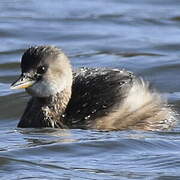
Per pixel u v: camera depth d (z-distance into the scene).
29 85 17.55
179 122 17.84
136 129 17.27
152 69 22.09
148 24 27.70
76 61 23.27
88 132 16.89
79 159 15.12
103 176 14.14
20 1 30.83
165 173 14.27
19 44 25.31
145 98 17.81
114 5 30.28
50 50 17.75
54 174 14.24
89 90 17.56
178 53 24.17
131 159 15.09
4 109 19.16
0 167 14.59
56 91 17.59
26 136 16.69
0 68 22.56
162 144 15.89
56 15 28.72
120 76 17.73
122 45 25.12
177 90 20.45
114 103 17.30
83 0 31.05
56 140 16.23
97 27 27.28
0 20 27.88
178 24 27.69
